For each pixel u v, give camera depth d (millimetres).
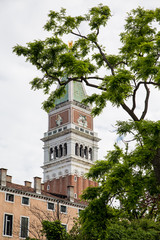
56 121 137750
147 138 23500
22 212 71062
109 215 24609
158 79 24688
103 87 28141
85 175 26484
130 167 23906
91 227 23891
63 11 29734
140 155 23750
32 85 30953
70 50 30594
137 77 25453
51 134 137000
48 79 30875
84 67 26812
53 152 134500
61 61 27250
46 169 133750
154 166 24203
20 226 69500
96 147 138250
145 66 24844
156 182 24141
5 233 67875
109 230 27672
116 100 25047
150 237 28375
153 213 30922
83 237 32250
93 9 29734
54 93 31484
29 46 28125
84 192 25984
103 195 24703
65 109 137000
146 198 29781
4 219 68438
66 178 126375
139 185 23625
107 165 25672
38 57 28359
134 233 28625
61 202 78438
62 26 29969
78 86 142875
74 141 131625
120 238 28328
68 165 127625
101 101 30109
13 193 71312
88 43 30453
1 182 70438
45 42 28375
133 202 23109
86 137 136500
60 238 32562
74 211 80312
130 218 31250
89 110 142000
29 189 77250
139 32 29953
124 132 24234
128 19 29953
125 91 24672
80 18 29734
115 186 23266
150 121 23969
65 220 77188
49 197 76250
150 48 26391
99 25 29578
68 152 129625
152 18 29344
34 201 74125
